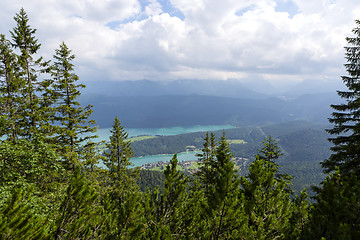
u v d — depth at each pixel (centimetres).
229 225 593
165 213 742
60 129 1664
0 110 1344
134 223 623
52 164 1095
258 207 666
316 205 496
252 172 717
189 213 771
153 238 603
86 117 1900
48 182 1071
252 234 557
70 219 484
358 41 1159
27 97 1608
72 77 1833
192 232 730
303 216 605
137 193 642
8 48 1622
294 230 568
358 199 452
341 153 1120
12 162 915
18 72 1653
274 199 658
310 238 478
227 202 568
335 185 485
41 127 1567
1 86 1553
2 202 696
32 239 407
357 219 436
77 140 1842
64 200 482
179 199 747
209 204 618
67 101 1817
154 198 761
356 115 1116
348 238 387
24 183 855
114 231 583
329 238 435
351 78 1158
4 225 368
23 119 1515
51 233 453
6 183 850
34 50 1750
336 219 441
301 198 734
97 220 573
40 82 1697
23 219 394
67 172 1219
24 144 1054
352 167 1079
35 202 758
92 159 1842
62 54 1816
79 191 475
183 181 755
